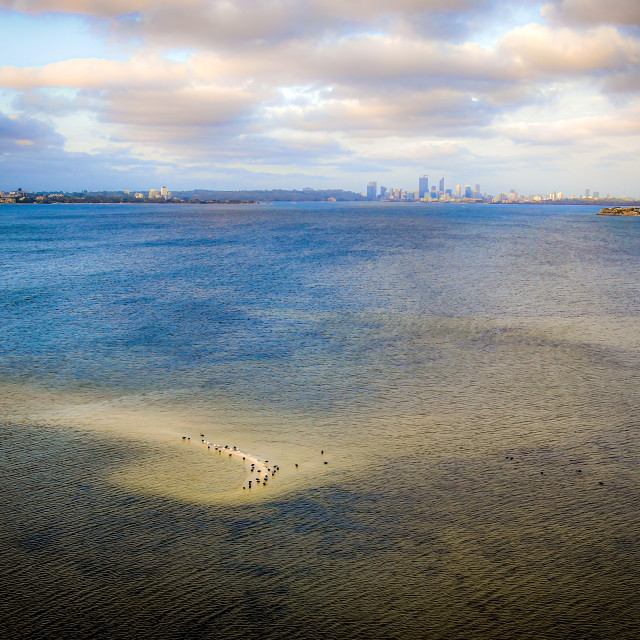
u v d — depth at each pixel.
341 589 23.20
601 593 23.28
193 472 31.92
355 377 48.69
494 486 30.83
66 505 28.64
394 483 30.95
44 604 22.31
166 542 25.80
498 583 23.70
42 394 44.28
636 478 31.86
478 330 64.81
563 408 41.97
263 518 27.59
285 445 35.53
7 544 25.66
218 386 46.28
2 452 34.31
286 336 61.62
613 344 59.19
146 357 53.78
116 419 39.47
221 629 21.30
